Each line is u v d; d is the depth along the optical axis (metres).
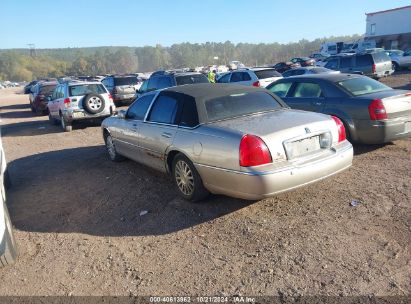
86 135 12.14
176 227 4.59
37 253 4.29
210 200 5.22
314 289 3.20
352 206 4.66
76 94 13.16
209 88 5.52
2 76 174.25
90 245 4.37
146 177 6.61
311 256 3.67
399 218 4.25
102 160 8.21
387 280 3.22
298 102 7.69
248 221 4.53
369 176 5.64
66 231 4.81
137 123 6.23
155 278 3.60
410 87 17.28
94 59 176.38
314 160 4.47
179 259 3.88
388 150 6.92
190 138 4.88
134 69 190.75
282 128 4.41
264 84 14.66
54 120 15.01
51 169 7.96
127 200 5.63
